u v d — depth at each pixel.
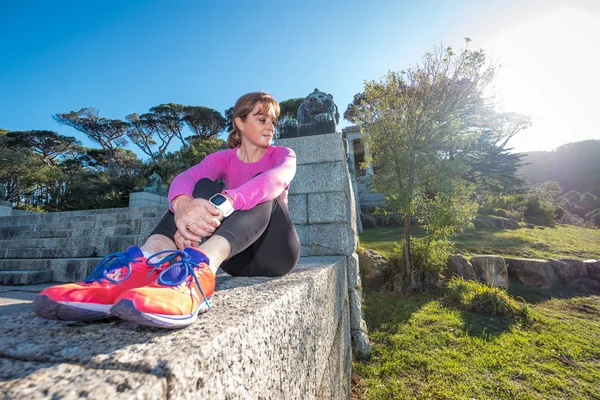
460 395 2.81
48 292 0.63
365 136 6.82
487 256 6.83
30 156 21.66
